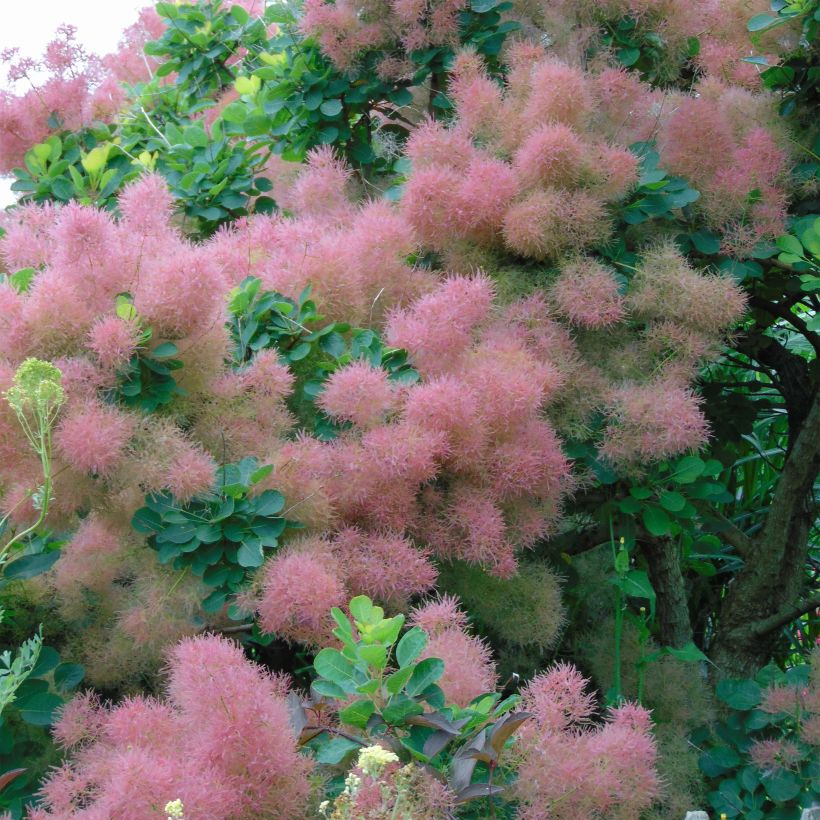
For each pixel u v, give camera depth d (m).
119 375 1.82
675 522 2.29
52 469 1.76
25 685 1.77
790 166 2.51
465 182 2.26
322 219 2.45
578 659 2.51
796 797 2.05
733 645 2.66
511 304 2.28
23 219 2.25
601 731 1.69
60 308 1.74
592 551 2.60
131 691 2.04
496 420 1.95
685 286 2.22
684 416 2.12
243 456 1.93
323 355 2.12
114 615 2.06
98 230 1.79
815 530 3.42
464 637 1.67
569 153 2.20
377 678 1.43
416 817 1.35
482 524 1.91
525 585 2.11
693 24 2.59
